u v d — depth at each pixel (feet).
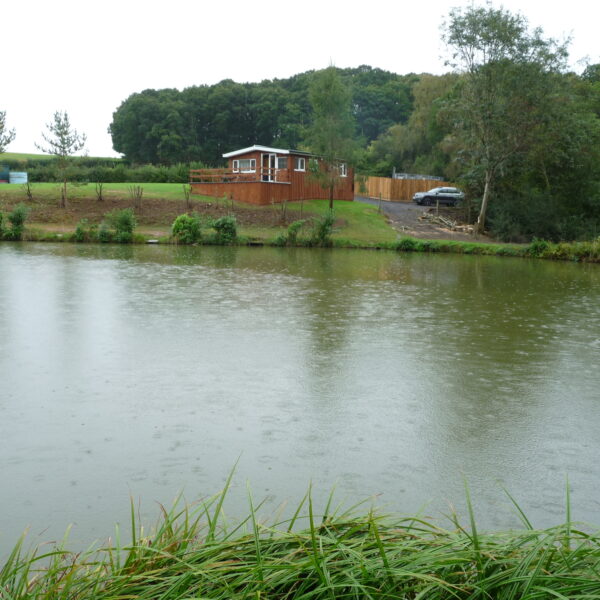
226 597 7.00
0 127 128.67
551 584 6.95
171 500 13.67
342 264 68.49
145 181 158.40
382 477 15.12
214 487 14.37
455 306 41.24
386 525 8.58
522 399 21.45
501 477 15.30
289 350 27.66
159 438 17.26
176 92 328.49
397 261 75.15
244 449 16.65
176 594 7.07
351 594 6.92
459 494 14.33
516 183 123.75
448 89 193.16
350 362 25.88
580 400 21.45
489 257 89.51
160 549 7.87
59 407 19.63
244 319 34.40
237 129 305.53
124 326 31.73
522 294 48.44
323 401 20.81
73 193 115.44
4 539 12.00
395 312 38.14
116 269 56.24
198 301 39.99
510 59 105.09
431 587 6.93
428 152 216.54
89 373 23.39
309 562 7.13
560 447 17.28
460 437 17.88
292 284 49.90
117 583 7.23
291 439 17.43
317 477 15.03
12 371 23.44
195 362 25.26
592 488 14.78
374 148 231.71
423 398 21.35
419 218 121.19
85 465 15.44
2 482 14.46
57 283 45.96
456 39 107.24
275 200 118.32
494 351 28.35
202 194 121.90
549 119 106.32
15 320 32.50
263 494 14.03
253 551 7.88
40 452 16.19
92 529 12.41
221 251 81.76
